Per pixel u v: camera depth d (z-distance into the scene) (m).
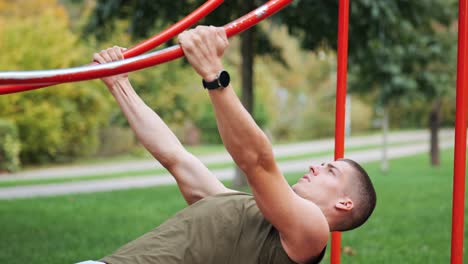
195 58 1.76
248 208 2.04
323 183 2.09
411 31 11.68
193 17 2.22
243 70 10.80
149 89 21.98
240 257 1.97
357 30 9.62
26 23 19.42
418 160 19.14
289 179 12.77
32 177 15.45
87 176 15.34
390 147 25.23
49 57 18.88
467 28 2.46
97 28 10.75
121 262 1.98
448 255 5.46
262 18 1.98
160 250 1.99
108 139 23.06
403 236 6.43
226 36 1.92
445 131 33.44
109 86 2.32
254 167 1.80
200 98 23.64
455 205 2.46
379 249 5.73
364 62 11.68
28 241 6.01
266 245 1.96
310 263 1.96
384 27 9.76
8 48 18.95
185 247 1.98
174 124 24.08
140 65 1.83
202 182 2.26
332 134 32.28
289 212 1.86
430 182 12.52
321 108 32.16
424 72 13.05
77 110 20.20
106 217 7.69
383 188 11.38
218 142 27.98
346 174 2.10
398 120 33.88
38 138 19.12
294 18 9.51
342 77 2.69
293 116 32.09
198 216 2.04
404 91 12.84
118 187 12.48
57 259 5.14
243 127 1.76
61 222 7.24
